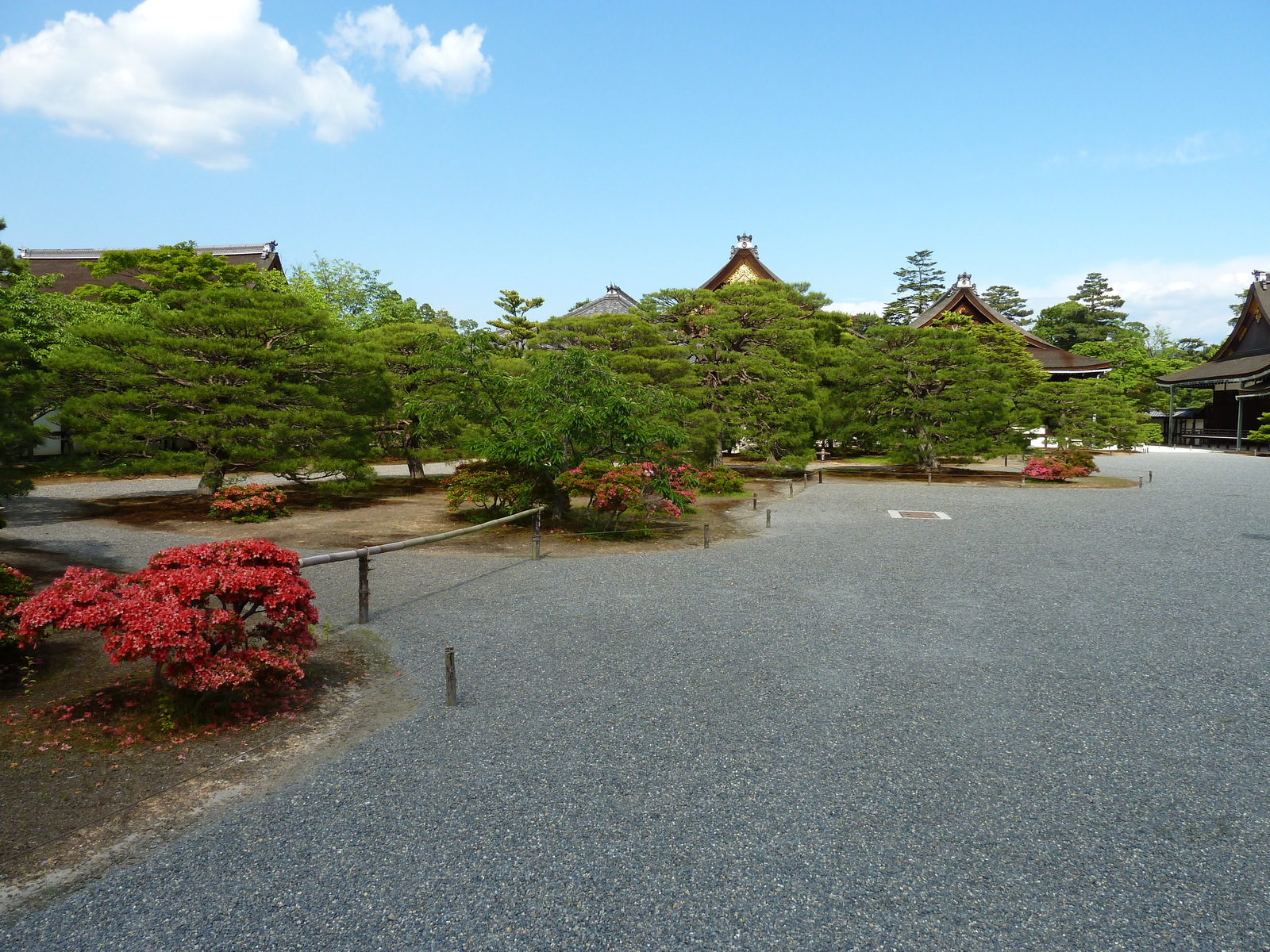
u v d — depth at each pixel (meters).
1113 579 11.16
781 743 5.66
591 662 7.46
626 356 23.88
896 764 5.34
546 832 4.47
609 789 4.97
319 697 6.56
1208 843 4.39
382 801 4.81
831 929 3.66
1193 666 7.38
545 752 5.51
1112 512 19.05
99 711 6.12
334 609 9.35
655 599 9.88
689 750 5.55
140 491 20.84
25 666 7.06
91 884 3.96
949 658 7.60
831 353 32.56
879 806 4.78
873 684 6.89
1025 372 46.84
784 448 26.72
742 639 8.17
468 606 9.52
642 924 3.68
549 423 15.70
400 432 23.11
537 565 12.05
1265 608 9.55
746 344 27.94
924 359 28.55
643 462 15.61
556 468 16.11
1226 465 35.72
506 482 15.98
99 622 5.41
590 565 12.08
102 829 4.46
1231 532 15.73
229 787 4.98
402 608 9.42
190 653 5.43
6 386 10.74
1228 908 3.82
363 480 18.69
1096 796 4.92
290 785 5.02
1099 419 42.19
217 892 3.91
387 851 4.27
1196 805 4.81
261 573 6.02
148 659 7.30
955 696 6.61
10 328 11.28
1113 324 74.19
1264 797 4.91
